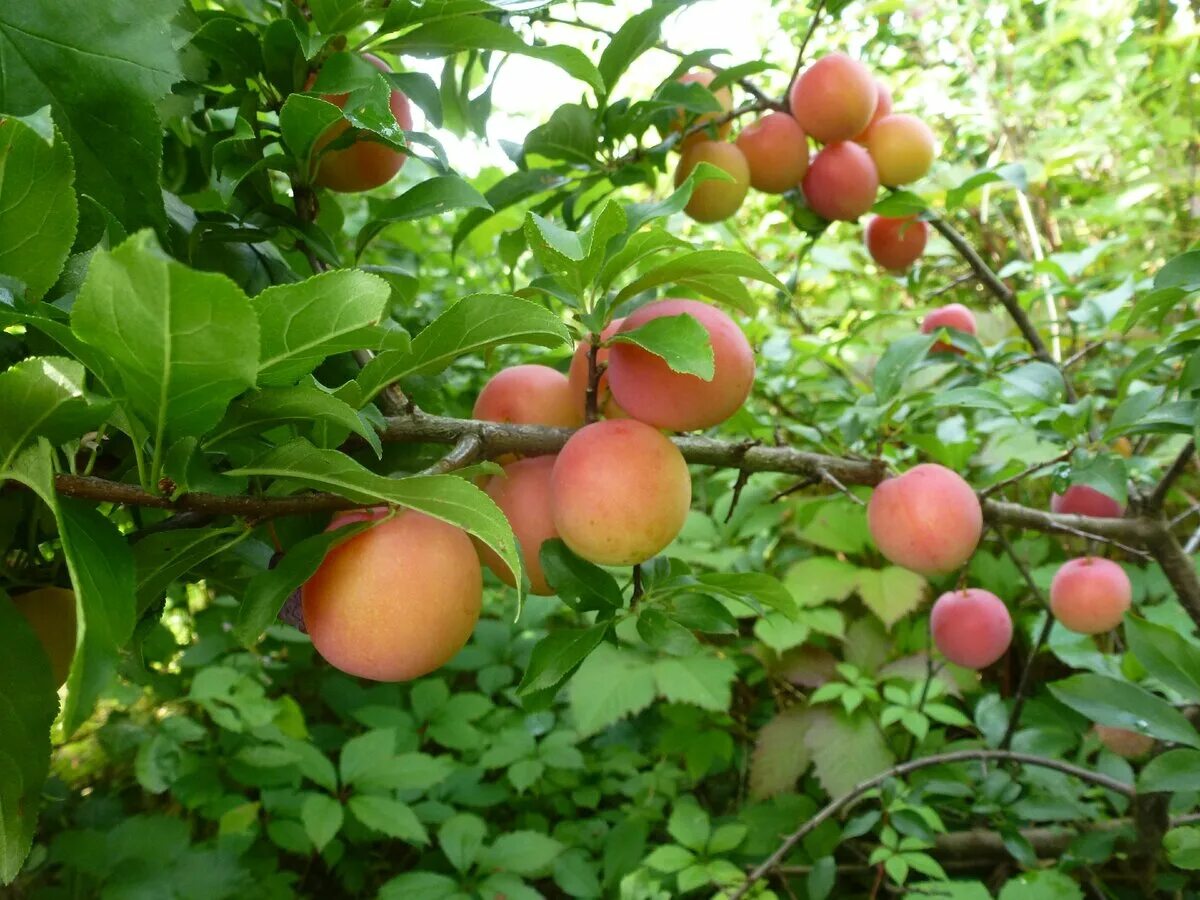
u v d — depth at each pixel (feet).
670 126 1.01
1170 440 1.42
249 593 0.61
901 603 1.49
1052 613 1.07
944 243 1.60
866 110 1.01
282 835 1.33
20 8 0.60
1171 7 1.87
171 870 1.19
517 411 0.78
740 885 1.11
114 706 1.62
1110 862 1.18
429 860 1.43
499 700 1.73
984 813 1.12
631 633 1.54
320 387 0.56
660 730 1.62
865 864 1.26
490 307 0.59
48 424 0.47
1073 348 1.47
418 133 0.80
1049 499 1.61
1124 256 1.85
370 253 1.50
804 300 2.31
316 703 1.81
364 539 0.64
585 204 1.11
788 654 1.55
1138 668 1.09
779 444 0.88
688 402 0.69
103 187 0.62
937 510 0.85
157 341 0.43
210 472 0.54
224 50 0.76
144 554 0.59
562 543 0.72
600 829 1.42
